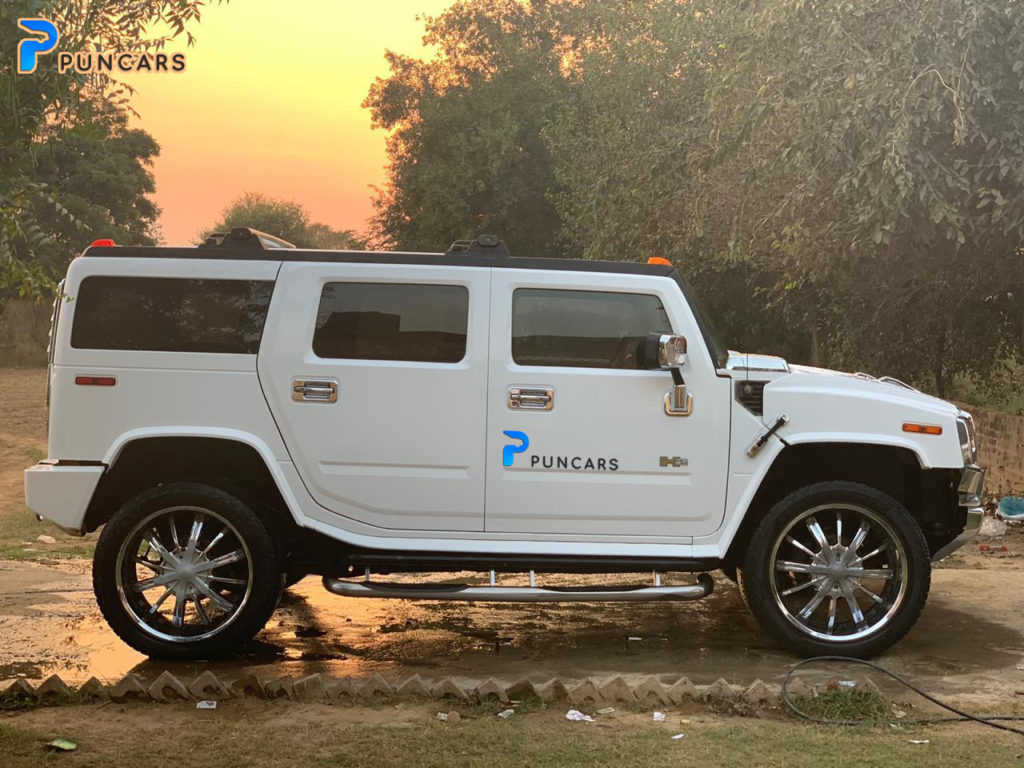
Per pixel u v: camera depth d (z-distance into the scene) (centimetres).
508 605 717
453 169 3553
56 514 556
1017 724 468
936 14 899
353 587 564
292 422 563
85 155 4294
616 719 469
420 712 475
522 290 570
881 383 596
